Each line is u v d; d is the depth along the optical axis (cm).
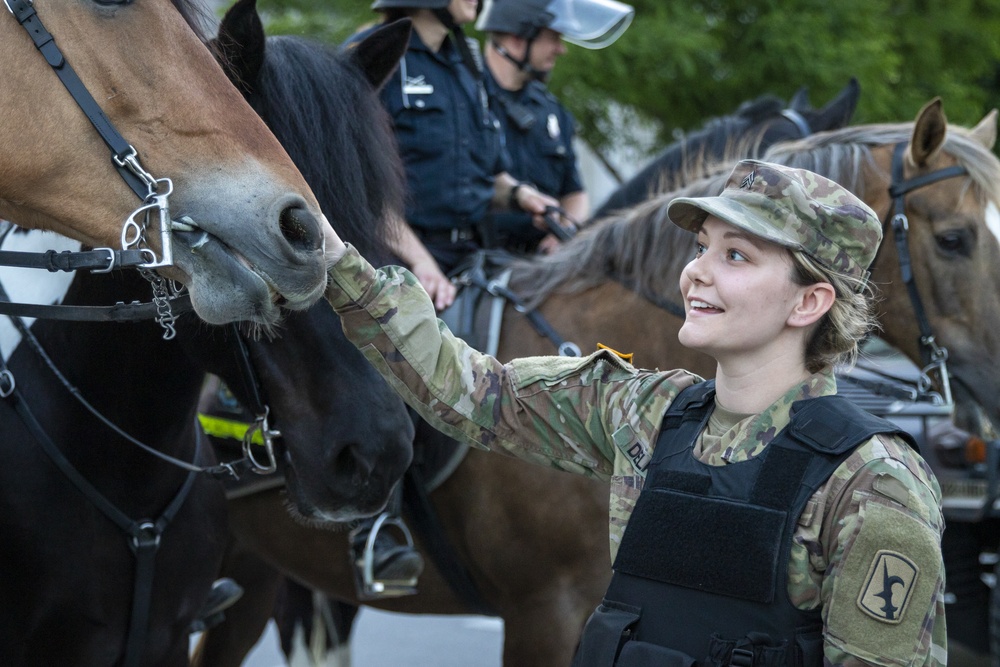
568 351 307
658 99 820
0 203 187
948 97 905
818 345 165
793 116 361
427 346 190
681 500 160
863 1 832
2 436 234
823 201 162
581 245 323
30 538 233
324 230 188
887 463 150
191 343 239
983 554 431
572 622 296
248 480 324
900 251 304
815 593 150
